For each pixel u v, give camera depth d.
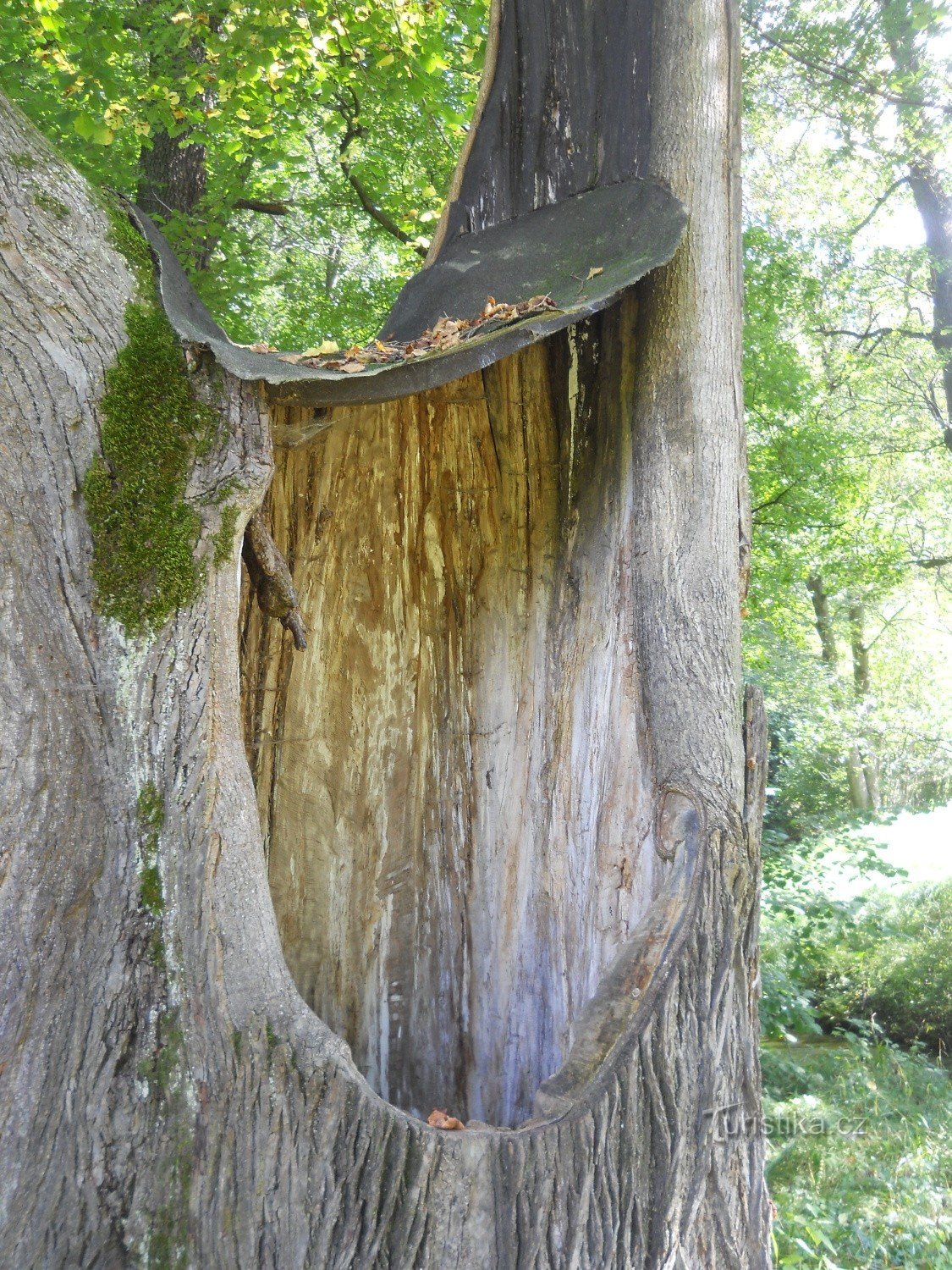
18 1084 2.20
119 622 2.36
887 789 18.16
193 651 2.44
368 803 4.01
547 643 3.90
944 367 13.20
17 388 2.27
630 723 3.41
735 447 3.63
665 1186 2.65
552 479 3.96
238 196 8.30
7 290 2.27
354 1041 3.89
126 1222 2.24
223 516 2.52
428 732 4.09
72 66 6.66
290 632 3.92
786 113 10.14
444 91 7.43
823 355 13.30
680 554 3.42
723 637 3.39
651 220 3.63
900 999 7.27
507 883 3.90
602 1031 2.74
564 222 4.05
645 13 4.00
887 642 20.53
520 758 3.93
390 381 2.63
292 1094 2.41
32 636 2.28
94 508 2.35
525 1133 2.51
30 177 2.37
